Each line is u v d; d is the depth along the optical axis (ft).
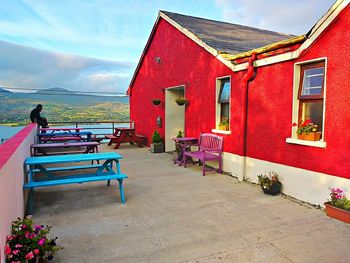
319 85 15.10
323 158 14.44
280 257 9.59
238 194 16.98
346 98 13.24
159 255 9.73
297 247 10.31
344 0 12.85
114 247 10.31
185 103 27.94
